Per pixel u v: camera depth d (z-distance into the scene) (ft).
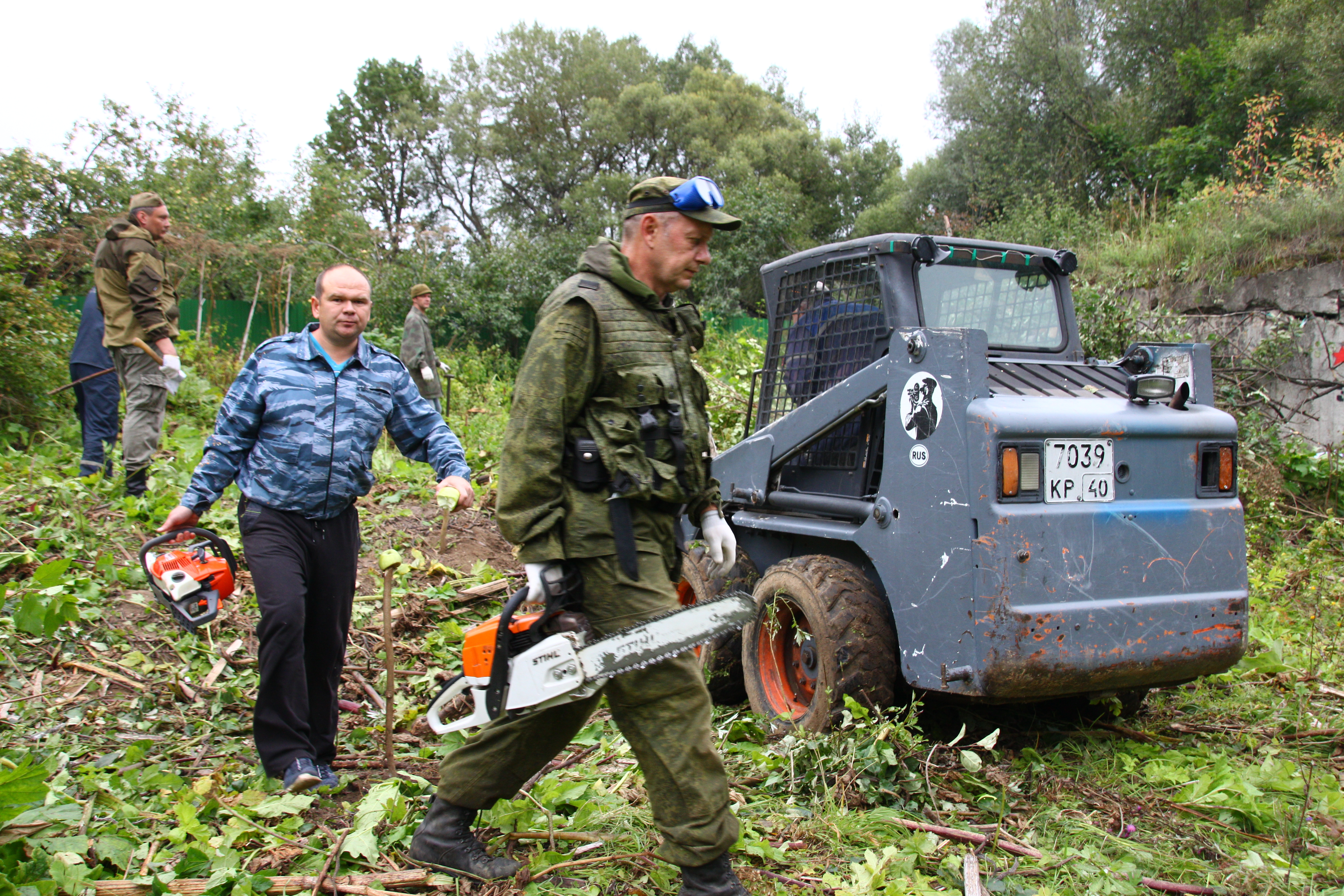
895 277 12.16
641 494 7.29
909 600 10.72
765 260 83.05
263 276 45.96
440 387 32.09
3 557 14.70
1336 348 27.04
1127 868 8.64
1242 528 11.48
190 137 55.52
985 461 10.01
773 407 14.40
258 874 7.87
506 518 7.18
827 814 9.44
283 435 9.55
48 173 42.73
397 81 135.95
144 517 18.12
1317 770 11.06
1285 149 52.65
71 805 8.13
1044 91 69.10
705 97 116.26
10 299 24.64
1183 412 11.35
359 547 10.39
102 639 13.33
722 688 13.78
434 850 8.13
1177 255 33.47
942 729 12.12
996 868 8.64
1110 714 12.67
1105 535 10.50
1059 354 13.51
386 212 136.46
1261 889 8.39
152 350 18.81
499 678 7.48
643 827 8.98
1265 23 58.65
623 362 7.37
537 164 120.88
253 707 11.99
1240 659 11.53
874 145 119.85
